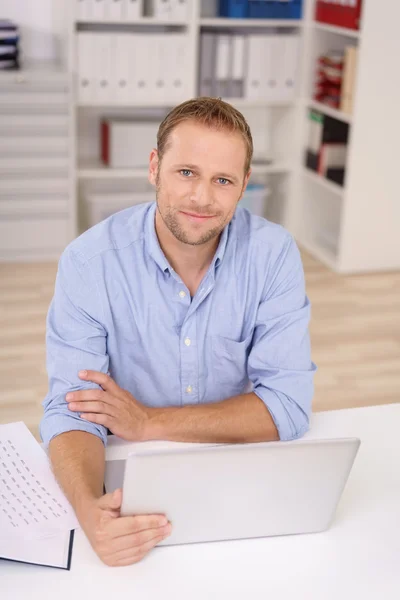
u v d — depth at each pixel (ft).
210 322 5.65
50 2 15.03
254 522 4.44
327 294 14.07
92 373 5.29
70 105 14.17
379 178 14.76
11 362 11.28
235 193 5.04
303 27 15.47
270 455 4.24
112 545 4.19
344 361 11.70
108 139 15.25
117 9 14.19
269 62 15.48
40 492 4.71
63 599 3.98
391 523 4.67
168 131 4.99
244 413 5.41
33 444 5.15
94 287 5.47
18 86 13.83
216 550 4.39
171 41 14.65
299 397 5.52
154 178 5.29
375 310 13.52
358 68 13.98
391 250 15.29
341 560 4.35
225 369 5.81
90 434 5.09
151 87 14.83
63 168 14.52
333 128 15.65
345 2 14.26
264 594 4.08
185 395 5.81
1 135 14.02
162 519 4.26
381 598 4.10
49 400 5.28
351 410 5.82
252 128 17.02
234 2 14.98
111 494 4.43
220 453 4.17
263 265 5.67
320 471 4.34
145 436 5.29
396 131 14.55
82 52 14.25
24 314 12.78
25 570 4.16
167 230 5.35
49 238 14.88
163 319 5.59
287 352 5.64
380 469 5.16
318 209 16.78
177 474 4.18
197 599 4.02
